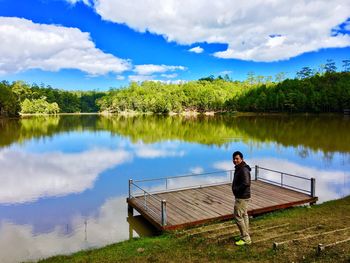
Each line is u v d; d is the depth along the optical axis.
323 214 11.04
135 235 11.19
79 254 9.22
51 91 163.88
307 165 23.59
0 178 20.69
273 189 14.76
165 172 21.97
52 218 13.23
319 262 6.52
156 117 114.12
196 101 141.50
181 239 9.12
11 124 74.50
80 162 26.16
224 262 7.06
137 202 13.07
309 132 46.31
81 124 75.62
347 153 28.42
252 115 109.94
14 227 12.27
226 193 14.16
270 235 8.76
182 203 12.76
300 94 99.75
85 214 13.64
